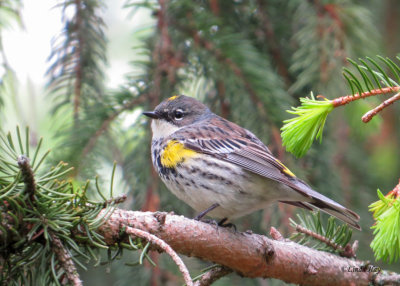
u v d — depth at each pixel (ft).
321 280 26.07
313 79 33.53
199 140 31.86
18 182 18.25
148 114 33.27
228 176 30.83
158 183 34.09
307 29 33.91
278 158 33.60
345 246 27.07
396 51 40.73
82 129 32.91
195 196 31.42
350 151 39.81
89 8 34.86
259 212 35.88
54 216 19.07
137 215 21.99
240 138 32.24
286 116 33.73
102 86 35.68
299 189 28.35
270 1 37.17
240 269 25.05
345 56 32.99
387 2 41.04
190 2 33.37
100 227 20.66
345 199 36.68
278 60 37.65
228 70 33.76
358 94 19.81
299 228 26.94
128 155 34.45
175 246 22.98
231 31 35.83
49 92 35.06
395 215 17.69
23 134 36.63
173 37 33.88
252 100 33.91
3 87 35.91
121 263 34.06
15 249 19.29
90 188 31.65
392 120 41.63
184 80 35.19
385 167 40.81
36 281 19.17
